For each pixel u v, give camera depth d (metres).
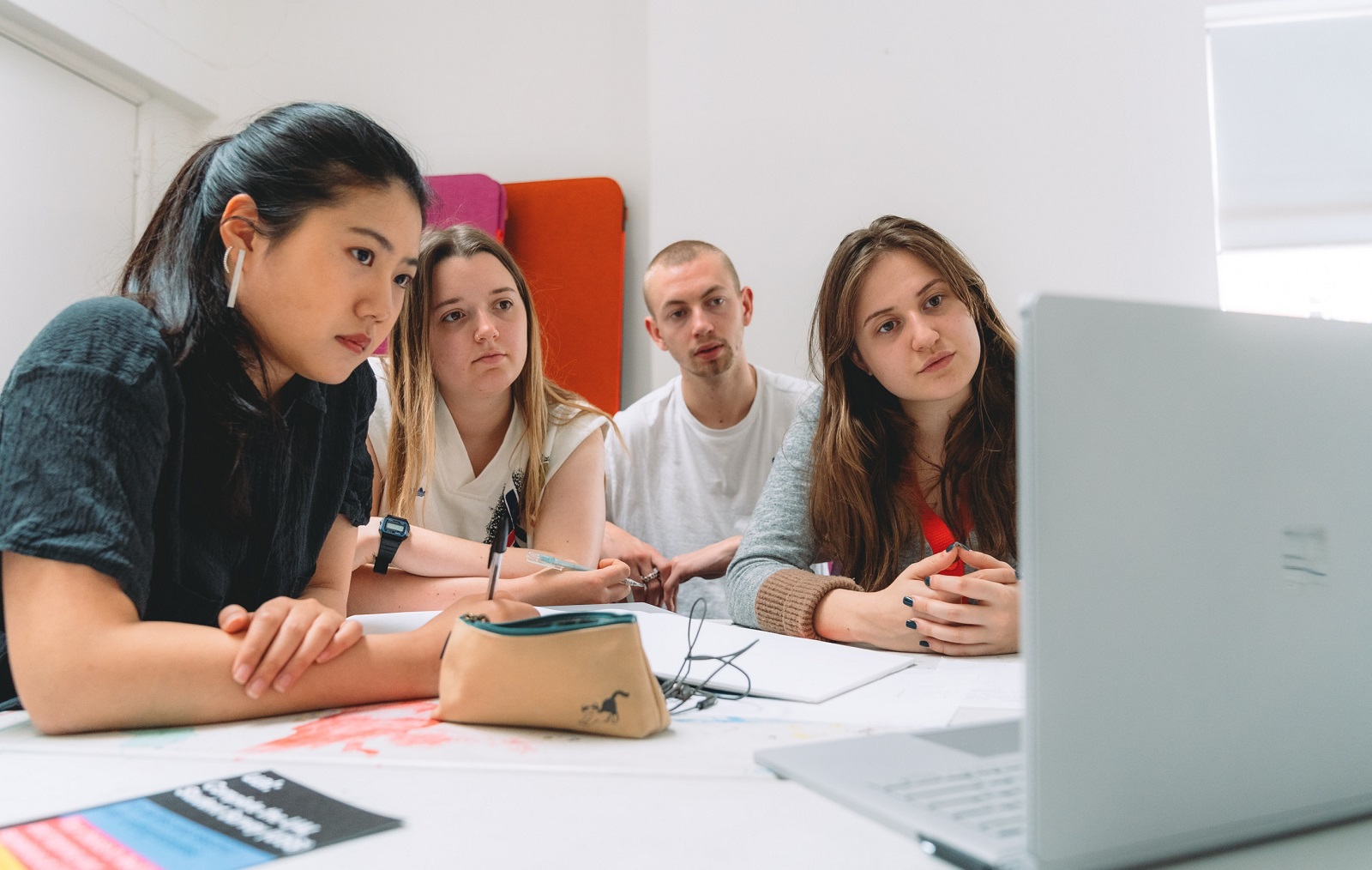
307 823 0.45
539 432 1.64
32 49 2.72
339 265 0.83
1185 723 0.41
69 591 0.66
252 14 3.30
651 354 2.96
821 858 0.40
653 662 0.88
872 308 1.35
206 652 0.67
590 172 3.10
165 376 0.79
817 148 2.81
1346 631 0.47
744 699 0.77
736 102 2.85
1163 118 2.67
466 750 0.59
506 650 0.64
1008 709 0.72
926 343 1.31
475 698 0.65
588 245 2.92
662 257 2.24
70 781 0.53
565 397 1.74
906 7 2.79
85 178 2.91
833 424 1.42
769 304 2.81
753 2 2.85
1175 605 0.42
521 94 3.16
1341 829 0.45
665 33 2.89
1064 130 2.71
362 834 0.43
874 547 1.41
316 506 1.08
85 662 0.65
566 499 1.63
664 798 0.49
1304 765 0.45
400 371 1.57
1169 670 0.41
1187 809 0.41
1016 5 2.74
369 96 3.24
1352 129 2.79
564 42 3.15
